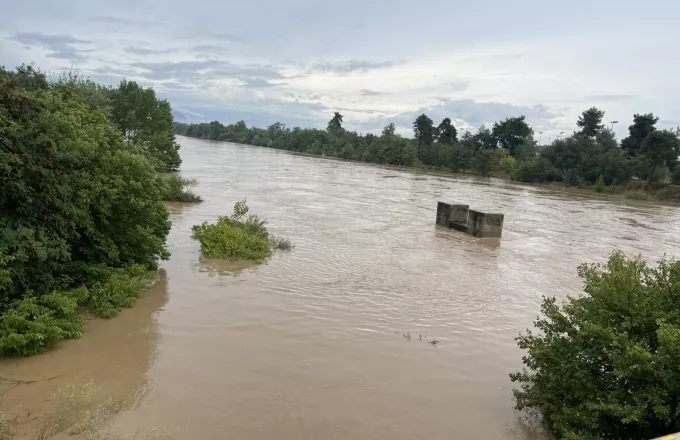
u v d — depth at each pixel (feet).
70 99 41.57
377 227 69.31
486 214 66.74
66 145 32.24
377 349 27.84
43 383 21.80
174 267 41.14
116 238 36.58
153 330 28.32
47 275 28.55
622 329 20.48
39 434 17.89
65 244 29.94
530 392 22.12
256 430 19.29
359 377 24.35
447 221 73.31
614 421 19.58
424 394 23.29
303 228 63.57
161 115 141.79
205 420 19.70
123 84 141.08
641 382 18.88
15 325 24.47
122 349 25.67
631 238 80.33
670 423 18.43
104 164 35.50
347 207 88.33
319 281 39.99
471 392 23.90
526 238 71.41
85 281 32.78
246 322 30.22
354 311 33.65
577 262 56.95
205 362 24.73
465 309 36.29
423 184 159.94
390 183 153.07
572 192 189.26
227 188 103.14
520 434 20.62
